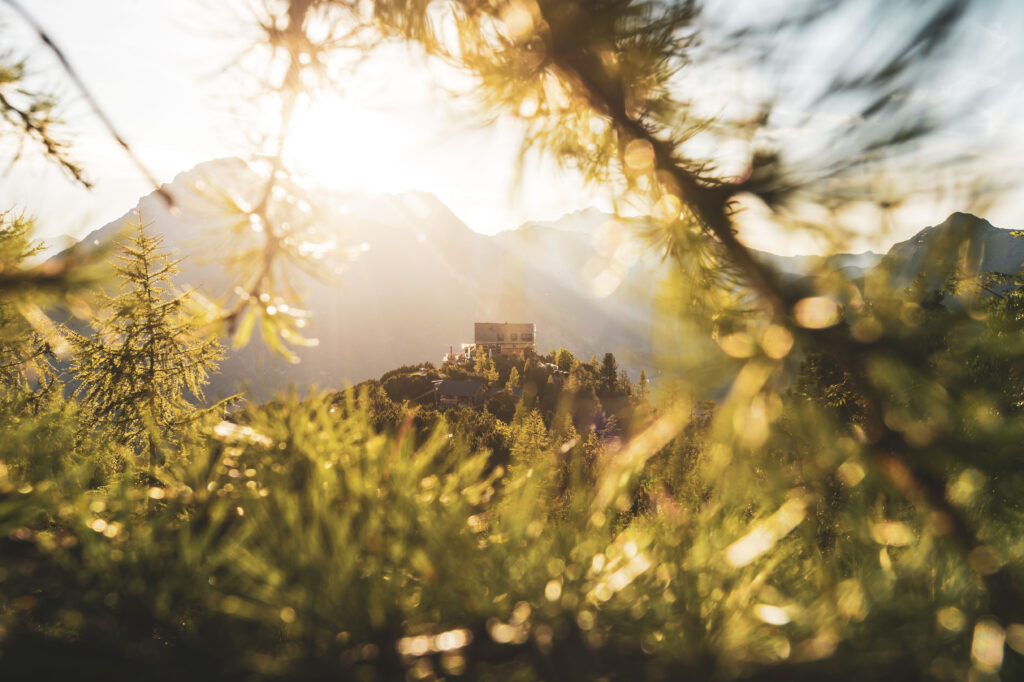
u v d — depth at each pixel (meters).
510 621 0.99
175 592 0.97
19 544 1.03
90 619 0.92
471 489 1.29
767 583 1.06
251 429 1.40
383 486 1.27
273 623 0.96
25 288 0.95
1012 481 0.84
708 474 1.08
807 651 0.89
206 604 0.97
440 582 1.05
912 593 0.96
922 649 0.87
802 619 0.94
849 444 0.93
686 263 1.27
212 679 0.89
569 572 1.07
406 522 1.14
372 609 0.96
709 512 1.09
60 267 0.98
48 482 1.10
